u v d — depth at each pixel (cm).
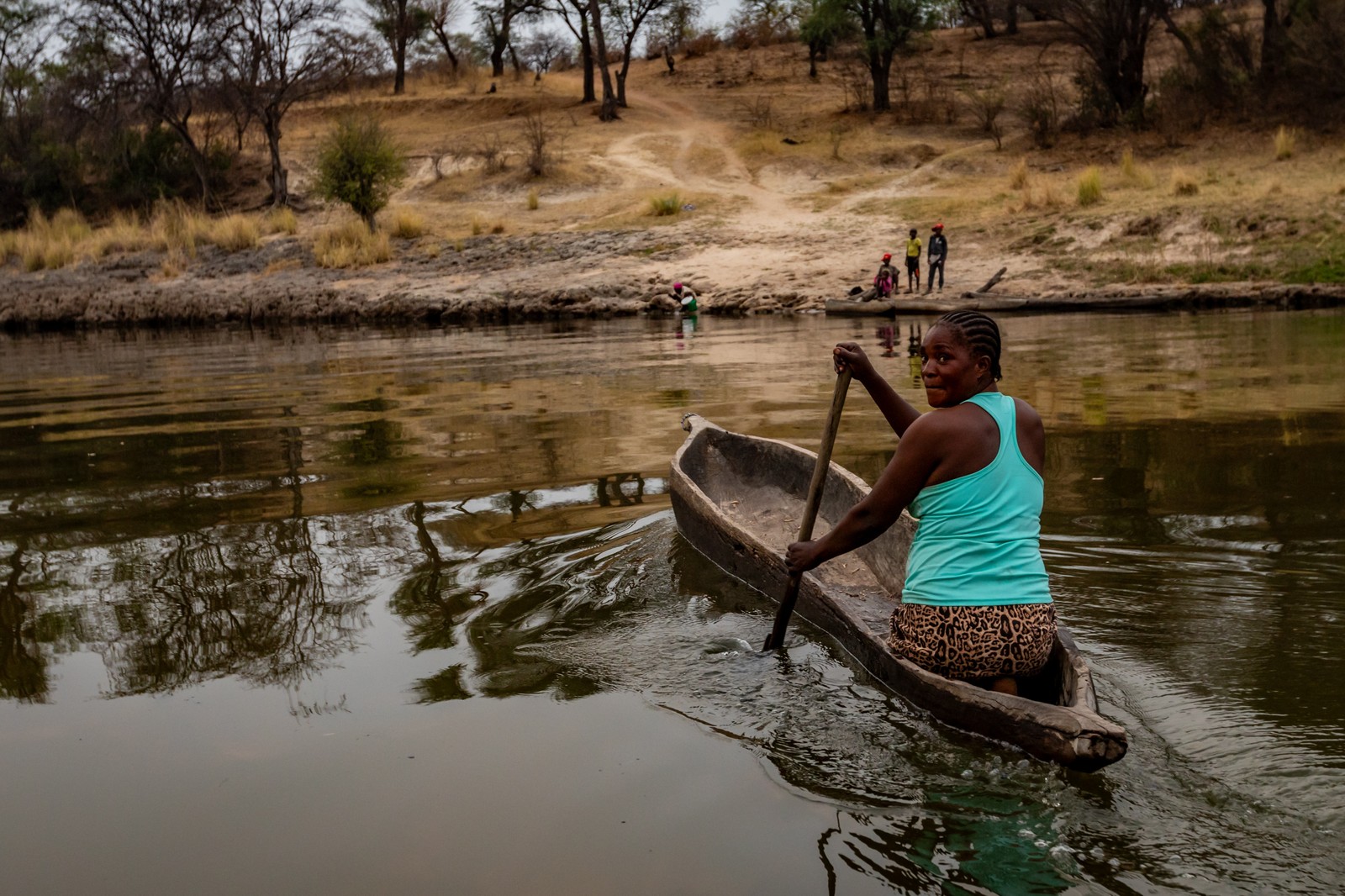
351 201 2828
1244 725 289
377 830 254
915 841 243
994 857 236
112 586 447
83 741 306
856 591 415
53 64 4178
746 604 405
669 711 314
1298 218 1864
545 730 304
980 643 299
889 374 1045
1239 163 2453
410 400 996
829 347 1334
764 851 240
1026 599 300
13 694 340
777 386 994
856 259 2250
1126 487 547
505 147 3959
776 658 352
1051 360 1090
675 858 238
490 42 5734
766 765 280
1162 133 2848
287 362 1445
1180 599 381
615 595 417
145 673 353
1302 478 546
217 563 473
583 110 4634
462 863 238
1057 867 231
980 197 2612
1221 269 1784
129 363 1547
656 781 273
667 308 2078
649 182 3481
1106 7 3000
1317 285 1628
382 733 304
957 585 303
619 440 742
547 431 789
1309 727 287
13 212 3944
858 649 346
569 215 3045
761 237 2506
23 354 1828
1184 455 617
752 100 4678
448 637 377
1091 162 2850
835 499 496
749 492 546
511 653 361
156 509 584
